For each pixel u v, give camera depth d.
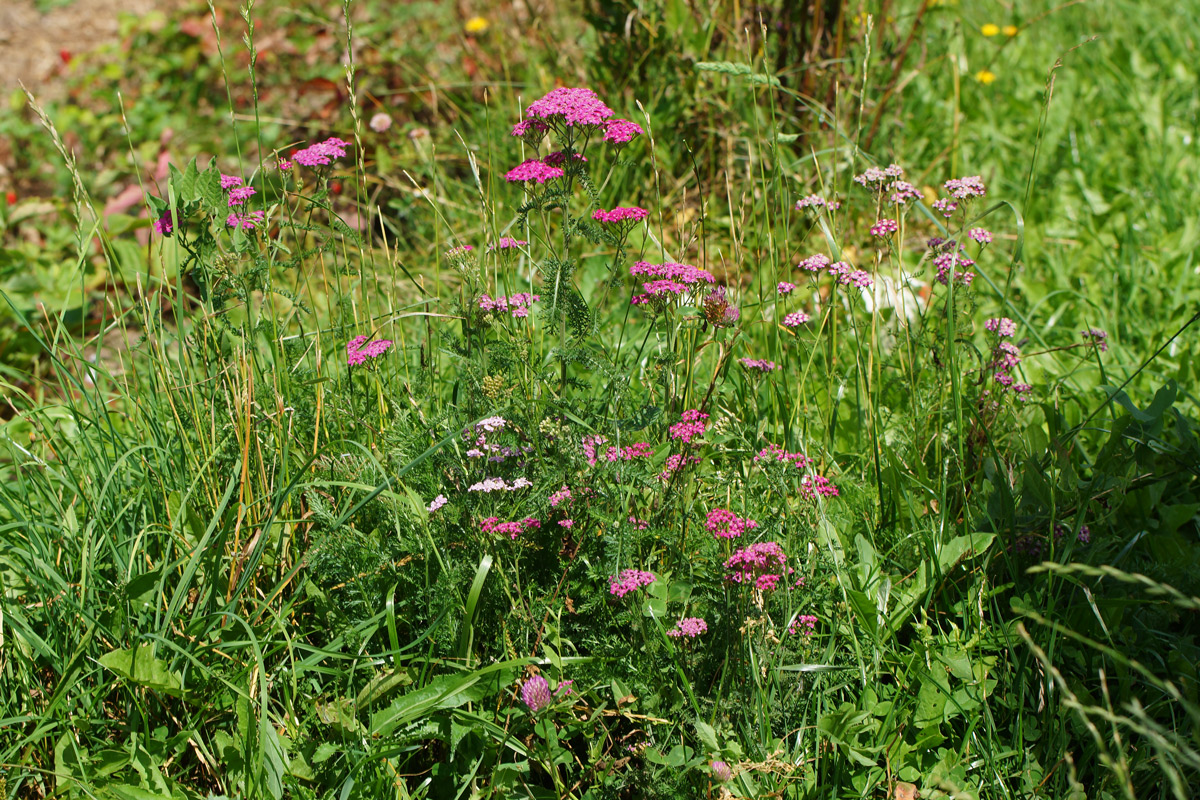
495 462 1.93
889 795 1.70
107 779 1.73
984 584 1.96
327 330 2.43
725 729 1.72
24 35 6.62
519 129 1.96
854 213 3.76
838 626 1.92
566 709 1.72
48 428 2.53
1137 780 1.70
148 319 2.22
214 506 2.09
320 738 1.80
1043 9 5.68
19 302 3.48
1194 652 1.87
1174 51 5.23
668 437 2.03
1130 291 3.43
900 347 2.47
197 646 1.83
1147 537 2.15
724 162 3.84
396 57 4.77
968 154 4.31
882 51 4.08
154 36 5.88
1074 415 2.63
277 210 2.43
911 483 2.24
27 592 2.03
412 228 3.91
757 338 2.83
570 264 1.97
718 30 4.00
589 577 1.89
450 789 1.81
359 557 1.90
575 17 4.58
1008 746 1.82
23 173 5.05
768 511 2.08
